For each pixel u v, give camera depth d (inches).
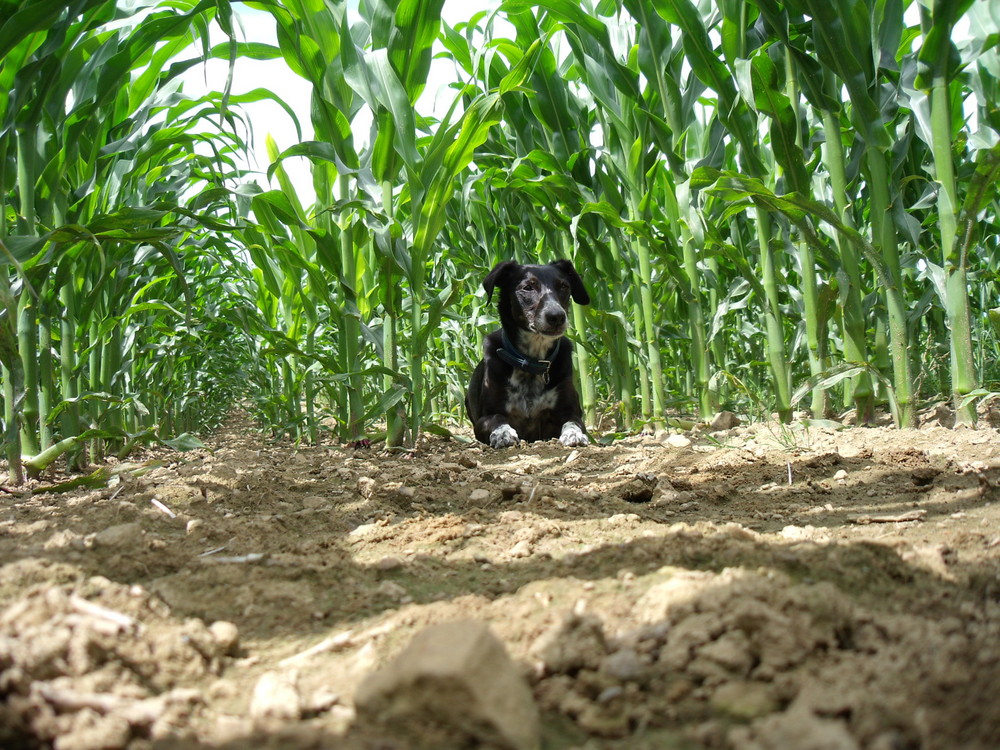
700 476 48.5
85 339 60.7
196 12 50.3
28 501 45.5
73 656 18.9
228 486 47.4
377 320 72.6
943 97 53.6
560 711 18.3
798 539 31.6
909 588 24.9
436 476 49.4
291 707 18.3
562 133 71.0
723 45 60.8
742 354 88.0
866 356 62.7
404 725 16.5
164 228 49.0
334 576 29.4
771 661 18.7
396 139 57.9
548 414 76.8
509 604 24.5
